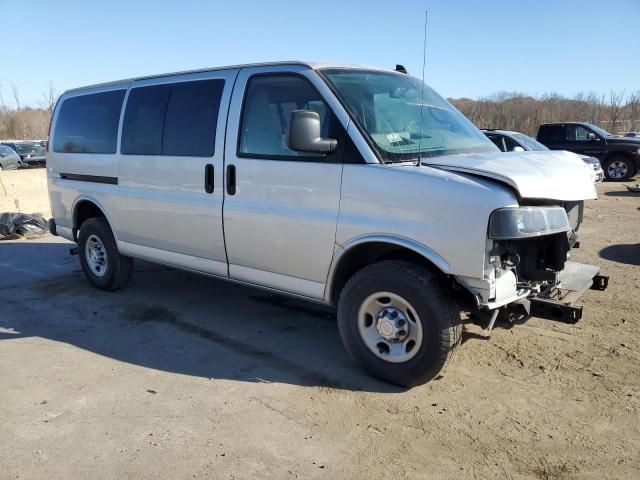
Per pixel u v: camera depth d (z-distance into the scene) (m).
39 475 2.98
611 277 6.59
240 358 4.46
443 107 4.83
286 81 4.28
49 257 8.27
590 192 3.95
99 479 2.95
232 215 4.55
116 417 3.56
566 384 3.92
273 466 3.05
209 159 4.70
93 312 5.64
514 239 3.53
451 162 3.76
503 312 3.80
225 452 3.17
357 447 3.21
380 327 3.86
